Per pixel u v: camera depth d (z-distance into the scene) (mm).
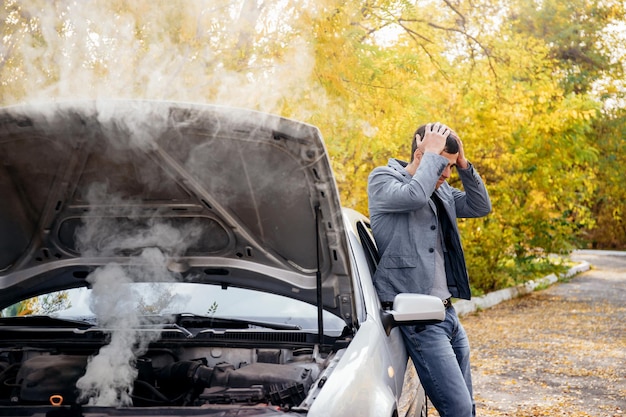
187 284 3850
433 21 9047
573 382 8094
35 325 3771
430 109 10320
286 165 3062
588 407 6984
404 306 3686
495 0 9945
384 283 4145
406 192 3926
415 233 4121
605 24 26125
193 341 3455
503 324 12945
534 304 16203
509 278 17969
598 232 42969
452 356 4074
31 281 3695
